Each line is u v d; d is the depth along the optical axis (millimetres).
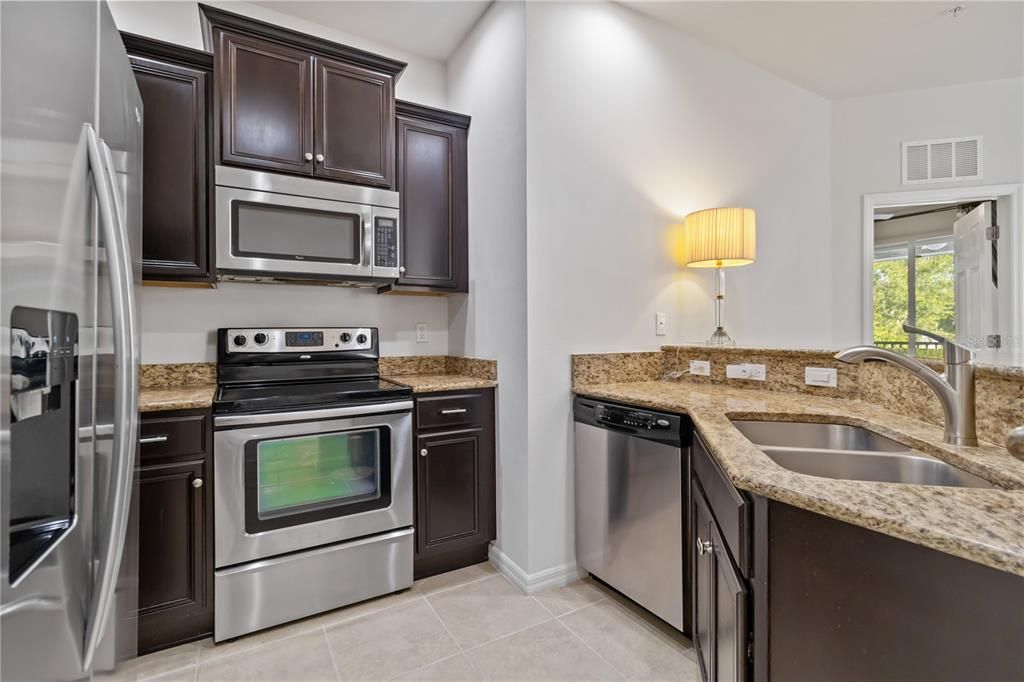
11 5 632
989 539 613
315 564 1884
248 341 2219
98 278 909
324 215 2113
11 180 630
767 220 2996
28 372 679
